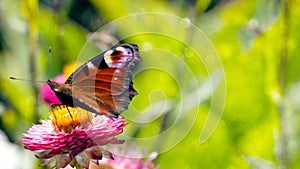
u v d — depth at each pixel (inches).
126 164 18.8
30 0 21.5
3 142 20.9
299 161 21.4
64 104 17.3
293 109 21.9
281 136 21.1
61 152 16.8
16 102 21.4
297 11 22.3
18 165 20.6
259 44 23.0
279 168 21.2
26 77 21.7
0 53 22.1
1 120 21.2
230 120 22.7
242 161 22.0
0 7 22.2
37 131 17.2
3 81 21.7
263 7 23.0
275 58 22.0
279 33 22.3
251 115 22.8
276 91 21.5
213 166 22.1
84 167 16.7
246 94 23.0
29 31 21.6
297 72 22.8
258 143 22.3
